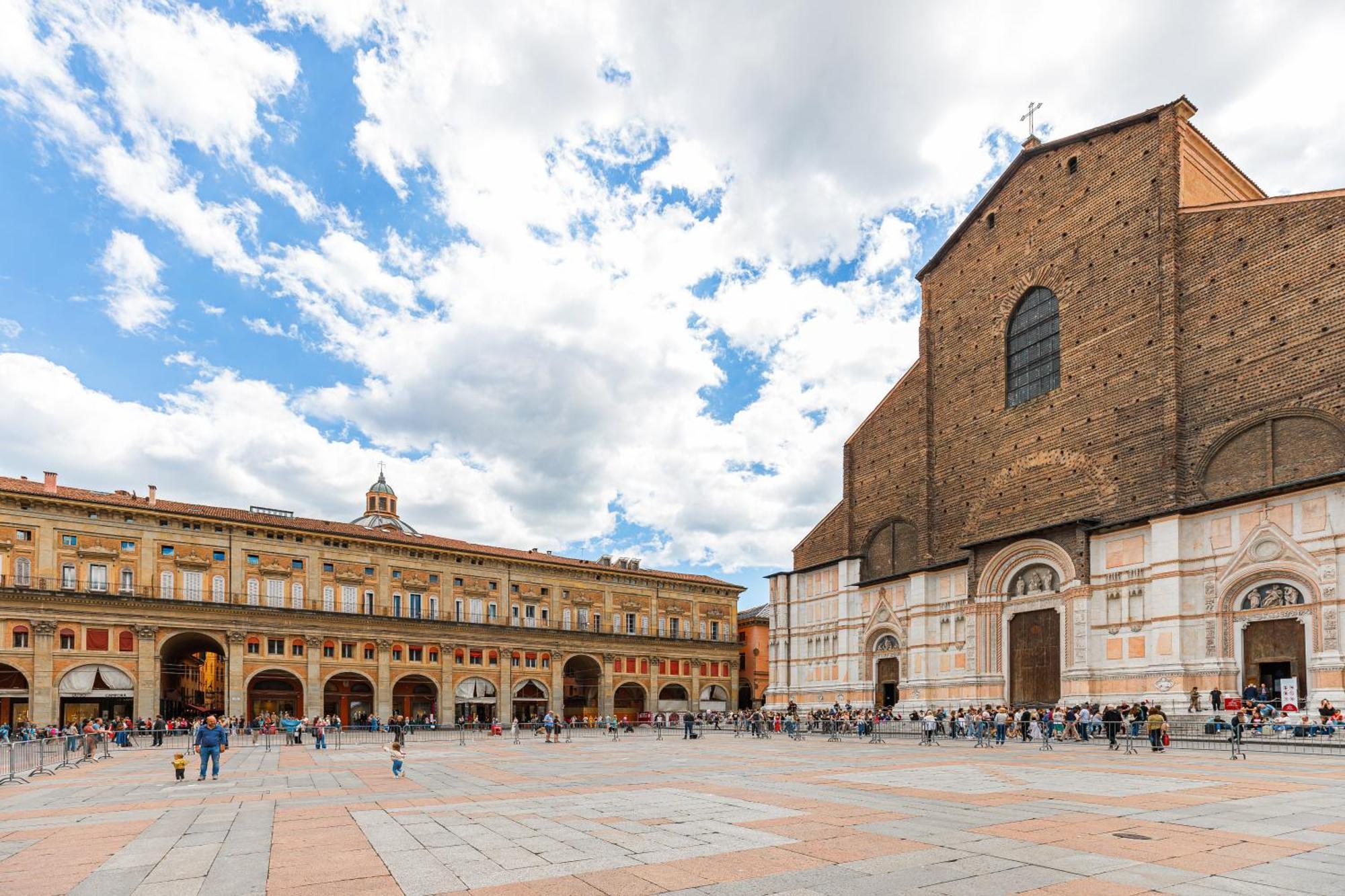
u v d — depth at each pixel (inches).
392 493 4345.5
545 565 3380.9
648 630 3639.3
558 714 3275.1
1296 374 1448.1
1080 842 475.2
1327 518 1352.1
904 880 390.9
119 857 480.7
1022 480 1999.3
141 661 2470.5
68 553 2433.6
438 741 1973.4
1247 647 1451.8
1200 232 1651.1
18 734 1713.8
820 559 2701.8
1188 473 1596.9
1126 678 1614.2
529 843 495.2
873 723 1935.3
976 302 2236.7
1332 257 1425.9
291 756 1408.7
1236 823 531.2
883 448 2504.9
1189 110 1732.3
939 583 2190.0
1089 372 1849.2
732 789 758.5
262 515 2844.5
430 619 3021.7
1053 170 2032.5
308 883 406.0
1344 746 1072.8
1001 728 1478.8
